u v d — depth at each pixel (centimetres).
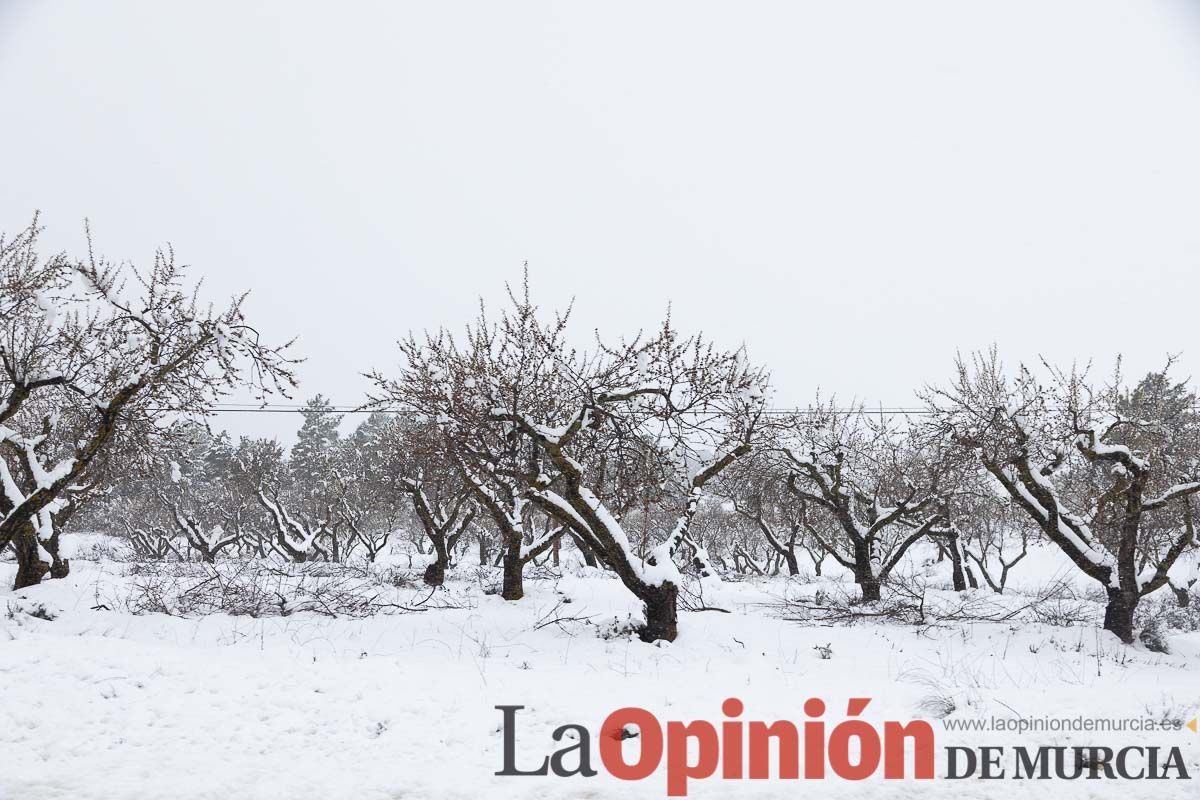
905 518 2259
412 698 741
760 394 1461
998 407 1552
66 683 732
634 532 3538
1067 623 1560
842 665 1056
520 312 1349
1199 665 1262
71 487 1786
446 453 1483
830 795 584
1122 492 1480
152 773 587
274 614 1277
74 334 1312
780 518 3266
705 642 1195
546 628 1273
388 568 2434
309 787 575
